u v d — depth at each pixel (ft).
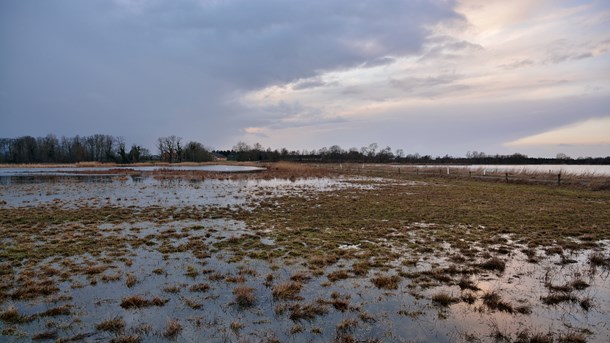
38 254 33.53
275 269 30.12
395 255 33.73
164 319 21.44
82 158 374.43
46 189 97.35
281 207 64.18
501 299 24.20
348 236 41.55
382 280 26.99
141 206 65.16
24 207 62.49
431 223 49.26
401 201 71.26
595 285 26.96
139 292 25.21
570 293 25.43
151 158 414.82
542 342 19.06
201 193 87.86
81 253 34.14
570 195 77.56
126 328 20.34
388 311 22.66
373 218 53.01
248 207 64.49
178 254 34.17
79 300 23.85
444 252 35.09
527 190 89.10
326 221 50.65
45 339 19.15
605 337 19.75
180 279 27.73
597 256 32.73
